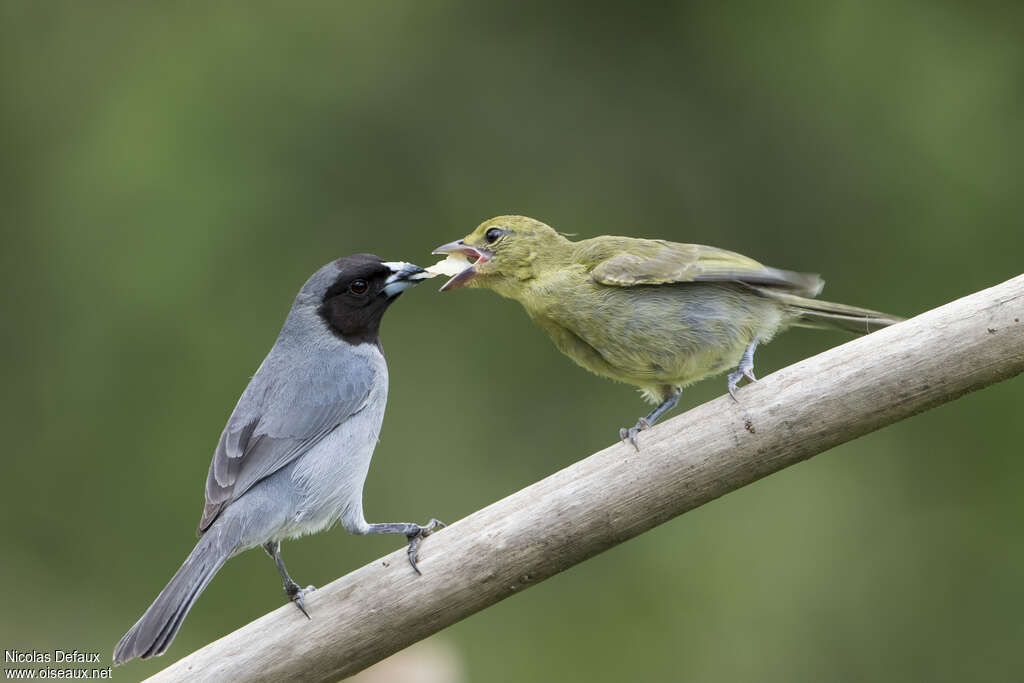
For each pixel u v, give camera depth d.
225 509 7.84
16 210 14.41
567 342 8.96
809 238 14.20
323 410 8.34
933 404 6.84
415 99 14.80
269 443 8.11
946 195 13.90
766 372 13.66
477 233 9.14
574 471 7.04
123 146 14.51
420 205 14.45
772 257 14.25
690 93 14.76
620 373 8.83
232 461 8.02
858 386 6.82
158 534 13.20
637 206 14.45
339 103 14.71
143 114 14.65
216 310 13.90
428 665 8.85
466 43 15.06
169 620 7.18
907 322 6.89
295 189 14.41
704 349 8.46
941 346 6.75
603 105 14.82
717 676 12.45
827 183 14.27
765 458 6.94
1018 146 13.81
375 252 14.22
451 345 14.03
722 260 8.45
